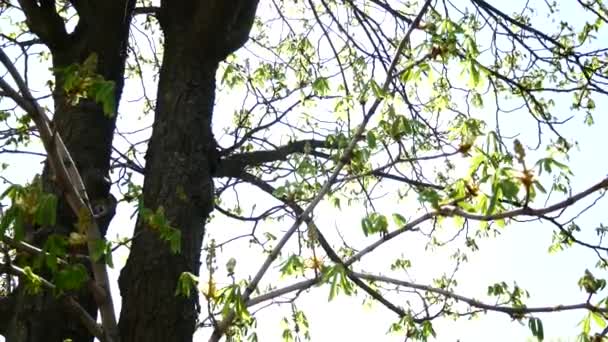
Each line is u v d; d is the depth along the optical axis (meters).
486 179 3.30
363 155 3.96
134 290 4.96
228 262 3.55
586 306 3.54
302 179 3.99
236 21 6.23
